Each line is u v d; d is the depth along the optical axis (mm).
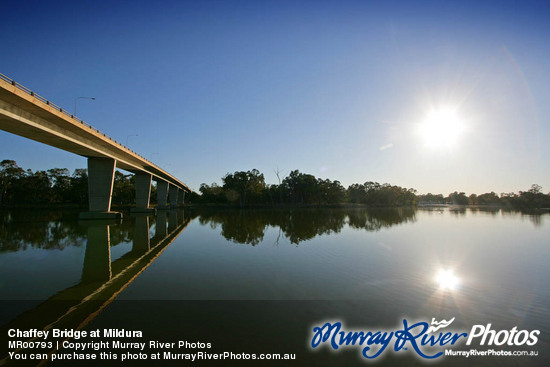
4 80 26219
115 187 108375
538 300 10875
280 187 129250
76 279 14094
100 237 29109
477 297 11203
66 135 40000
